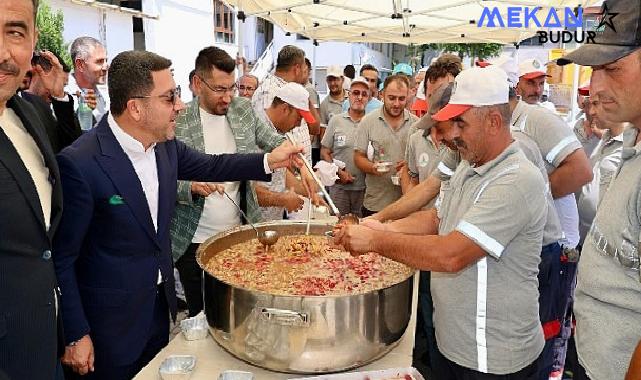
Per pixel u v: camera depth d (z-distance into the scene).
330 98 5.57
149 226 1.56
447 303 1.50
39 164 1.28
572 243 2.32
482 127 1.38
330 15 5.62
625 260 1.17
